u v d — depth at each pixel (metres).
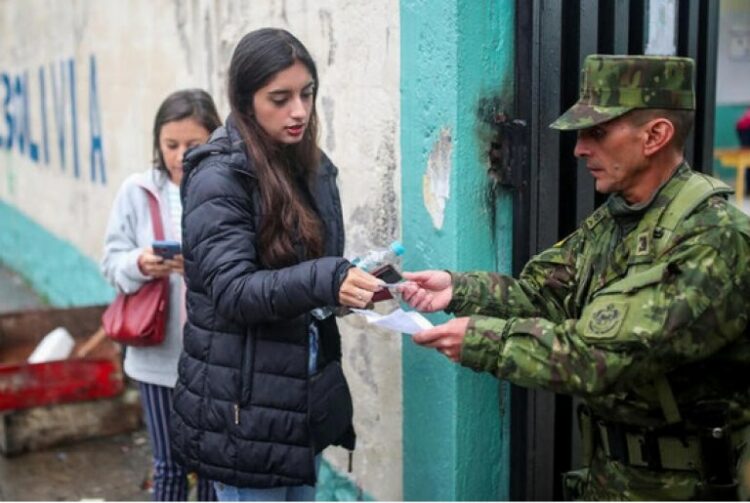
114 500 3.63
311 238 2.15
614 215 1.81
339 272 1.96
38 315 4.96
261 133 2.11
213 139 2.14
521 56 2.40
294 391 2.14
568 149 2.51
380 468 2.93
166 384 2.86
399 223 2.71
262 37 2.07
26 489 3.73
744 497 1.79
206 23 3.95
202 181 2.08
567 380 1.63
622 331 1.59
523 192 2.44
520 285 2.05
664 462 1.75
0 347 4.89
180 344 2.84
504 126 2.43
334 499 3.23
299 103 2.09
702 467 1.72
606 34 2.52
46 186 6.83
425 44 2.46
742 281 1.60
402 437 2.77
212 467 2.17
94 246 5.90
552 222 2.48
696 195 1.67
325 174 2.33
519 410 2.53
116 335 2.79
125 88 5.05
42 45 6.57
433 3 2.41
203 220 2.07
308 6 3.10
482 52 2.38
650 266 1.68
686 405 1.72
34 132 7.00
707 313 1.57
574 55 2.46
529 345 1.67
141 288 2.79
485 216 2.46
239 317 2.05
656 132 1.71
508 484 2.60
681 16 2.76
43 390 4.11
